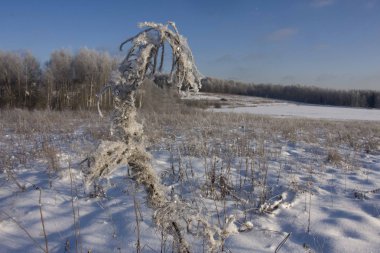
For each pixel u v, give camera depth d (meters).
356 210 3.61
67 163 5.00
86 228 3.03
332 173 5.16
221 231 1.70
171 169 4.63
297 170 5.15
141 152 1.41
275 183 4.45
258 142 6.49
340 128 12.55
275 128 10.21
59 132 8.48
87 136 7.63
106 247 2.71
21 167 5.01
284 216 3.42
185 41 1.25
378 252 2.67
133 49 1.23
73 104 24.70
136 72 1.22
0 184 4.23
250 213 3.47
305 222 3.25
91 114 13.83
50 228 3.04
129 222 3.09
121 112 1.34
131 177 1.50
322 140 8.77
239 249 2.71
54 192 3.92
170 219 1.49
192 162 5.23
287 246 2.79
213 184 4.06
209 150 5.90
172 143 6.48
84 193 3.86
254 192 4.08
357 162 5.92
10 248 2.69
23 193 3.91
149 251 2.61
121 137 1.37
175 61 1.24
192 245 2.47
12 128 9.41
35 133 8.22
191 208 1.58
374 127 14.07
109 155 1.31
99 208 3.47
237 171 4.84
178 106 14.65
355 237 2.94
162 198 1.51
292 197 3.94
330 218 3.34
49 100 25.42
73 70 26.30
